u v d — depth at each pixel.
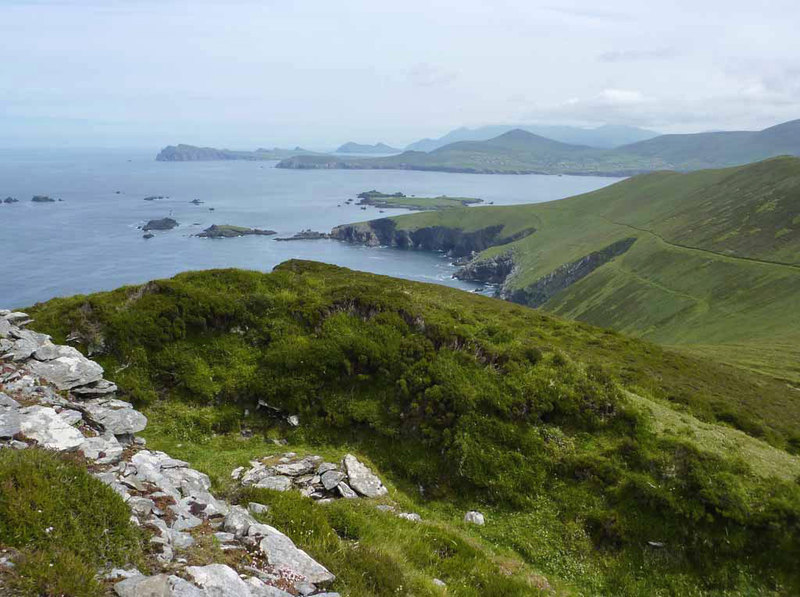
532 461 20.38
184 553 9.69
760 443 23.92
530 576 15.71
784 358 72.81
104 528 9.16
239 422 23.61
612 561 16.94
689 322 148.50
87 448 12.95
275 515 12.91
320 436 22.86
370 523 14.64
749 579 16.11
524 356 25.67
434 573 13.27
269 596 8.98
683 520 17.38
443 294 51.06
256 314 29.02
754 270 161.62
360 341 25.62
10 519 8.30
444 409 22.36
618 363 36.72
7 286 167.25
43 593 7.44
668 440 20.55
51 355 19.38
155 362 25.67
